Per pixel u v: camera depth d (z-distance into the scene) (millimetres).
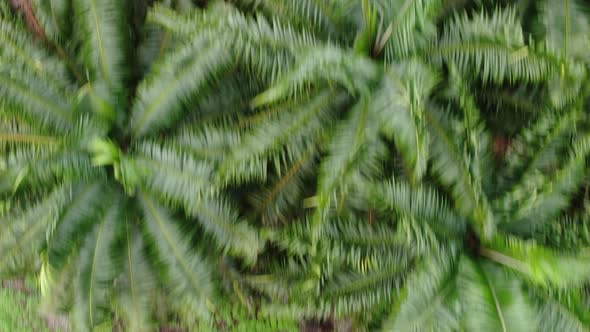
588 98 3334
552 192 3236
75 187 3592
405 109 2996
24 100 3406
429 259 3373
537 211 3355
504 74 3215
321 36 3496
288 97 3357
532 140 3391
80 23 3480
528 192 3320
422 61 3164
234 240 3551
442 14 3340
